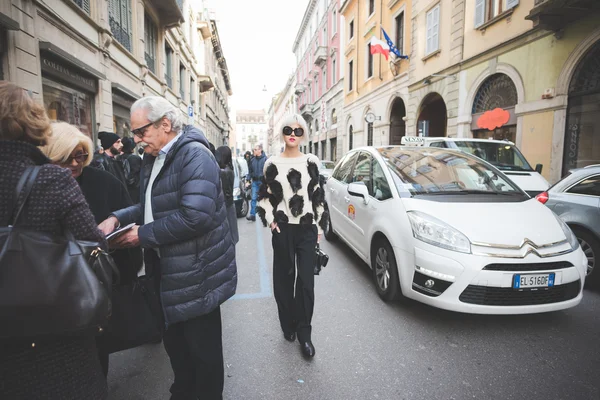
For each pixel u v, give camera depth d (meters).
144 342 1.84
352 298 3.56
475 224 2.88
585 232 3.93
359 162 4.80
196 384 1.81
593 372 2.32
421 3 14.32
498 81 10.68
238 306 3.48
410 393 2.14
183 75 20.38
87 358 1.24
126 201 2.18
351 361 2.48
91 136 8.70
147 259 1.87
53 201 1.14
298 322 2.68
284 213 2.67
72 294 1.07
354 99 23.02
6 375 1.05
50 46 6.24
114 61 9.91
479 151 7.18
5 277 0.99
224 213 1.79
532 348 2.62
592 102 7.85
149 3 13.17
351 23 23.83
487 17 10.79
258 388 2.20
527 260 2.65
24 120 1.15
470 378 2.27
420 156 4.13
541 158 8.95
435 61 13.52
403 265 3.07
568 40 8.15
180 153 1.65
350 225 4.56
